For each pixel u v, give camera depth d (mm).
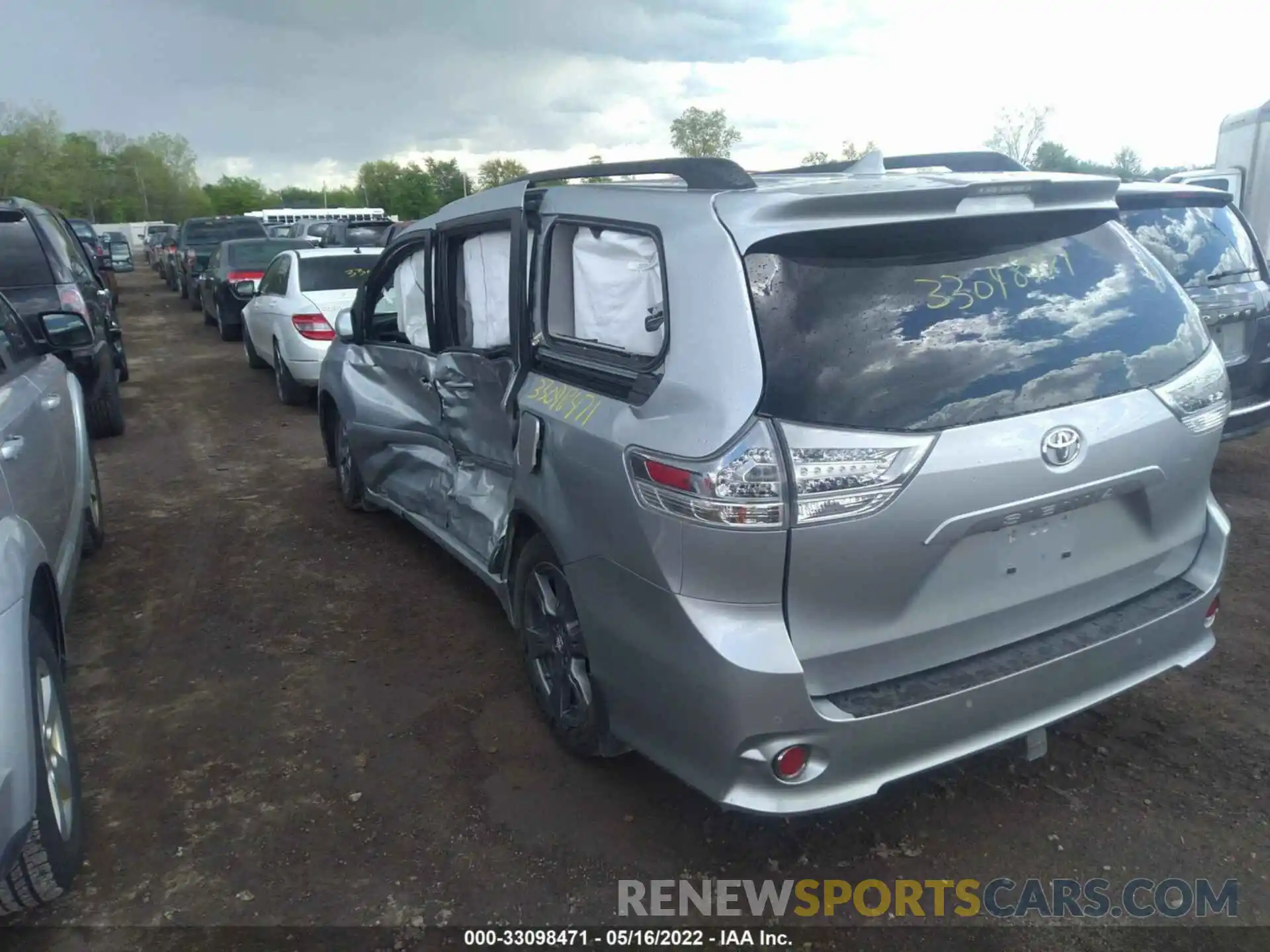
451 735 3668
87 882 2912
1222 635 4188
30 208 8211
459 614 4754
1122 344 2820
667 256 2736
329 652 4383
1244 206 12867
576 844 3037
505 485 3900
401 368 4875
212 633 4602
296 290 9711
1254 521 5535
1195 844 2936
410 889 2859
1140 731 3521
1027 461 2547
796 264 2568
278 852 3031
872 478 2398
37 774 2605
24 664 2529
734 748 2486
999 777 3287
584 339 3229
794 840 3033
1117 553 2896
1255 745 3404
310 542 5824
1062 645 2771
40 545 3061
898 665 2602
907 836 3033
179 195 95188
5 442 3195
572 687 3285
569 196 3367
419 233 4680
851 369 2473
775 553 2398
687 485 2469
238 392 11070
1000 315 2676
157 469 7648
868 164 3477
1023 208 2766
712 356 2535
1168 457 2848
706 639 2471
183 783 3402
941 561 2549
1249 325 5680
